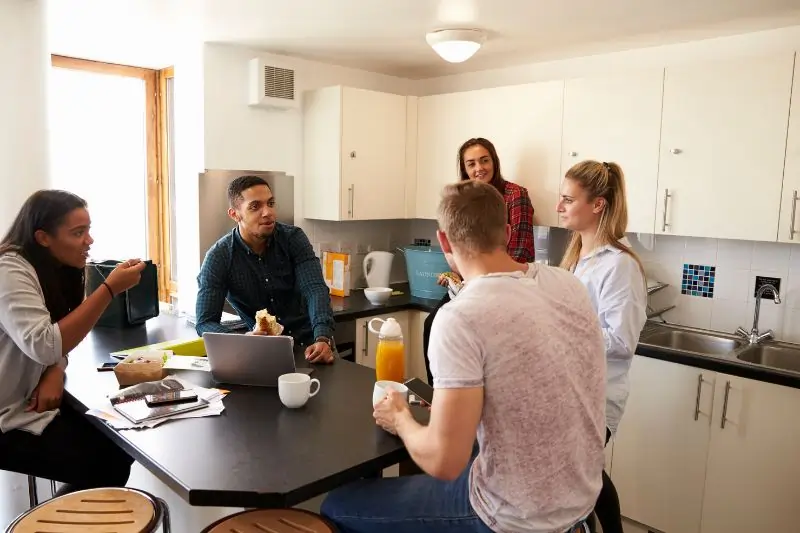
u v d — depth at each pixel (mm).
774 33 2805
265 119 3566
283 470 1343
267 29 2969
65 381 1946
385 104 3723
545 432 1241
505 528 1275
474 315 1209
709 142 2727
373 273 3896
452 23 2799
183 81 3430
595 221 2107
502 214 1336
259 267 2510
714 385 2502
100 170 3705
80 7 2631
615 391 2035
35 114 2713
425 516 1376
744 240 2943
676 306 3188
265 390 1861
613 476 2803
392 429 1492
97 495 1604
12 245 1916
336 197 3572
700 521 2588
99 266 2672
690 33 2912
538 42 3119
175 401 1690
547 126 3258
